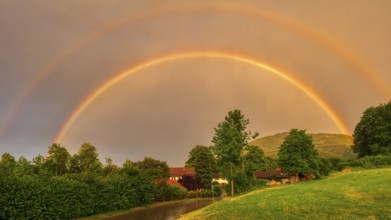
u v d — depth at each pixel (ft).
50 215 122.11
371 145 260.83
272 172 330.54
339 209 77.15
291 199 99.04
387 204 75.72
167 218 139.95
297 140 179.52
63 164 265.13
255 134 179.52
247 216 84.58
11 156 220.02
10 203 102.47
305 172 178.40
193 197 311.47
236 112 177.99
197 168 376.07
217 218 89.04
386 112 260.62
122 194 186.91
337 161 221.87
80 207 144.66
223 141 169.27
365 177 129.49
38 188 116.57
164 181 276.21
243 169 176.14
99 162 279.08
